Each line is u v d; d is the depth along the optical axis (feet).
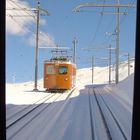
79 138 44.39
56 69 126.62
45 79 127.03
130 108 71.56
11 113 63.87
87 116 62.90
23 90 130.93
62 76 126.00
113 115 63.98
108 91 131.75
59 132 47.78
